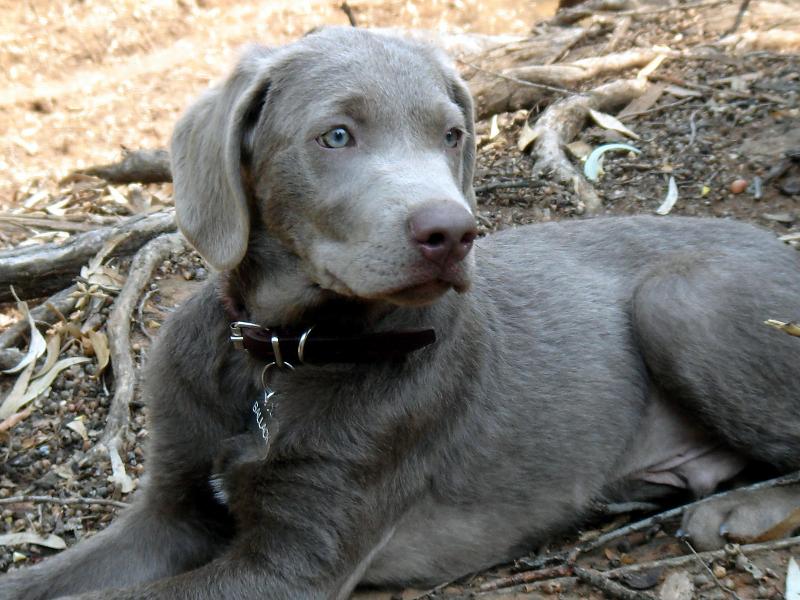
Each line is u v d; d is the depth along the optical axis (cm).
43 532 118
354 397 105
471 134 110
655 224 123
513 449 112
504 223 152
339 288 101
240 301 108
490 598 109
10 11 250
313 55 103
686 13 210
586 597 108
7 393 133
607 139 165
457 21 267
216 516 113
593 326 117
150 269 144
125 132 213
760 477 118
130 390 130
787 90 166
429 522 111
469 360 110
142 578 110
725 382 114
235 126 102
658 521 113
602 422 116
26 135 210
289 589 103
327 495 104
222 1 268
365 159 100
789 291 117
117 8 256
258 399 107
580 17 221
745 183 150
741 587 108
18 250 145
